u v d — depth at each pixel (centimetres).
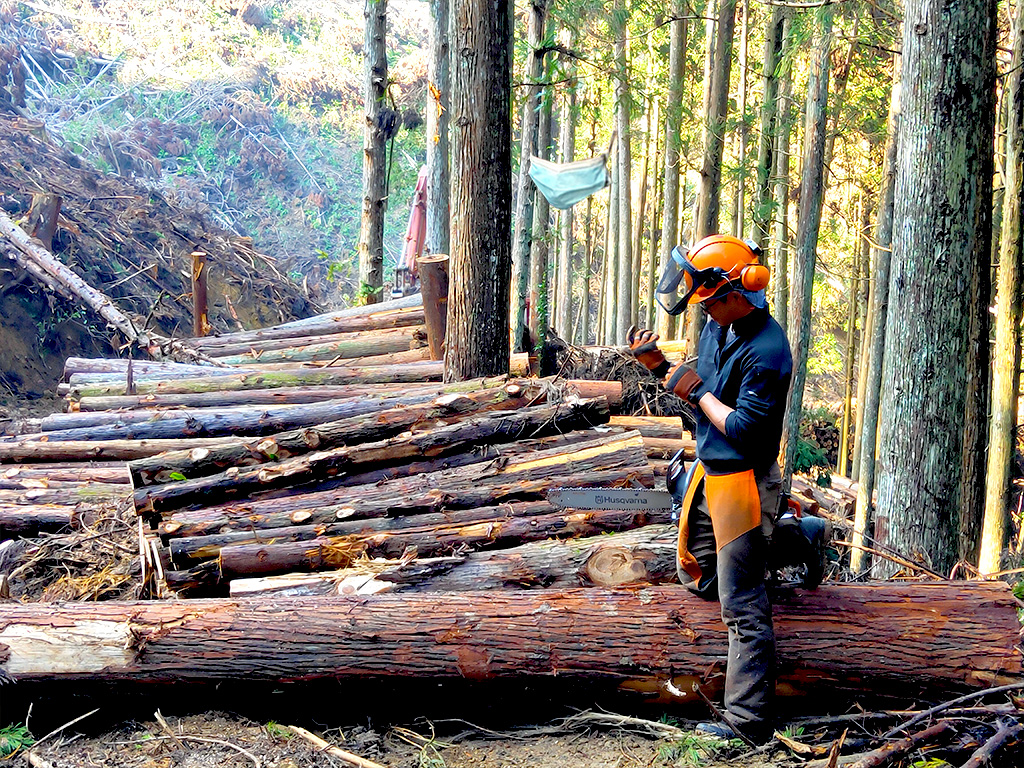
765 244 1401
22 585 459
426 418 509
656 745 324
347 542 409
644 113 1481
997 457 725
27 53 2441
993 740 294
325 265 2386
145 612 340
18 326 1170
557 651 333
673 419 682
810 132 927
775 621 335
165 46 2800
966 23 445
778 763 304
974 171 455
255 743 323
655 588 349
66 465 628
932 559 473
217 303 1496
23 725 334
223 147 2639
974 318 595
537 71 801
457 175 620
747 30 1228
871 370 1059
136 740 325
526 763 315
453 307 630
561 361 845
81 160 1675
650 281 1593
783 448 949
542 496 449
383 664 333
